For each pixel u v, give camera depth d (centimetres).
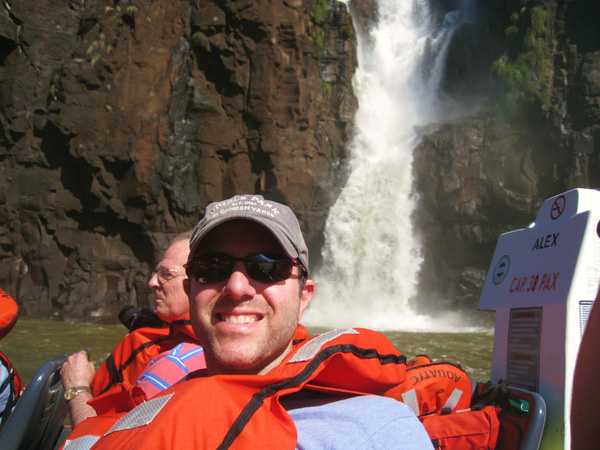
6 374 247
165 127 2102
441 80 2666
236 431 120
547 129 2208
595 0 2206
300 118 2197
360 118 2553
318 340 152
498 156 2270
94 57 2053
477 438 197
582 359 88
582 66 2183
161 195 2106
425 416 206
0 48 2122
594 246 206
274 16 2156
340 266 2300
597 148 2100
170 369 221
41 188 2083
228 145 2152
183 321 244
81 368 236
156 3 2170
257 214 160
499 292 251
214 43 2134
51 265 2073
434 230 2358
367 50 2788
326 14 2441
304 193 2188
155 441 119
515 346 233
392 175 2403
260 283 158
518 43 2330
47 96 2111
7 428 207
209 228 159
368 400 142
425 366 216
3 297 250
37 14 2153
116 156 2012
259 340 156
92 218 2127
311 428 135
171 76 2159
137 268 2141
